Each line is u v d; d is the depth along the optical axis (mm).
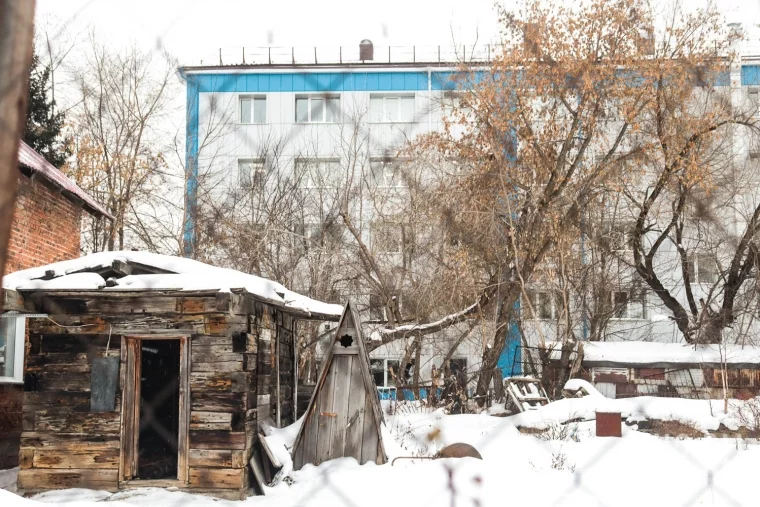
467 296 23406
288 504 9352
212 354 10602
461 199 23359
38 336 10750
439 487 8992
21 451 10547
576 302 27500
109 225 25344
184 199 23281
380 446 11156
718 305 27250
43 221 15586
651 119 24250
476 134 24156
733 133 25516
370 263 22406
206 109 21281
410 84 25141
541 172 23594
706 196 25688
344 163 23125
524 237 22766
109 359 10648
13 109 1057
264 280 11492
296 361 14844
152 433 13922
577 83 22672
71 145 25078
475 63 23953
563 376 22344
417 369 22734
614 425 14477
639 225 26062
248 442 10570
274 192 22469
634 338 32375
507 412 18922
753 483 9508
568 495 8719
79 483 10422
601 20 22484
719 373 22000
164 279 10477
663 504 8297
